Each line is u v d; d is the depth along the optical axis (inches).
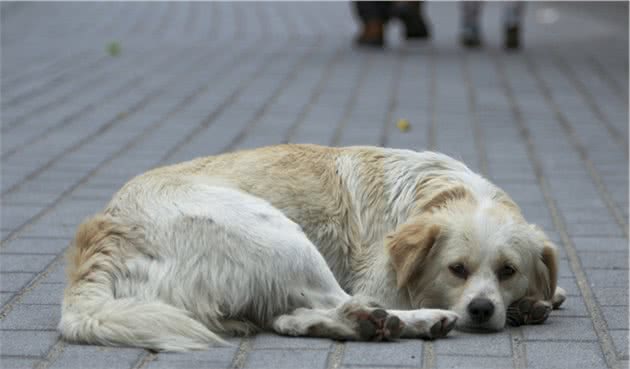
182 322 288.7
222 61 975.6
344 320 296.4
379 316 293.9
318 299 305.4
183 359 281.0
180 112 730.2
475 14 1071.6
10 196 503.2
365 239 339.0
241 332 302.0
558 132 668.1
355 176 346.0
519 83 855.7
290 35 1177.4
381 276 325.4
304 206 337.1
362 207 342.3
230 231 302.4
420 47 1077.8
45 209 478.0
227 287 299.7
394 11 1100.5
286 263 301.7
